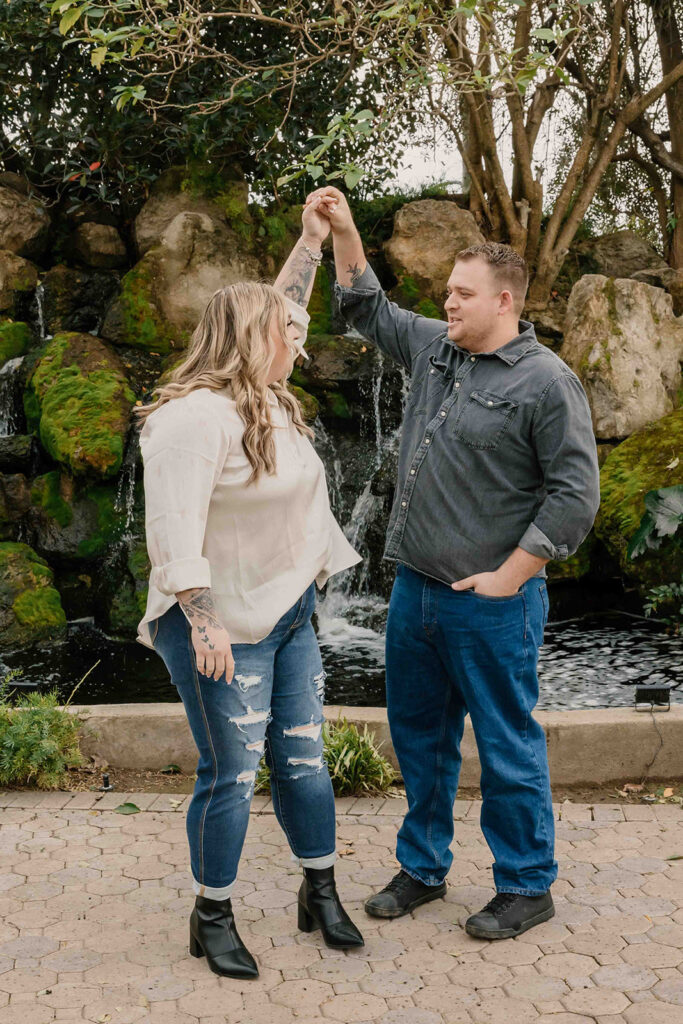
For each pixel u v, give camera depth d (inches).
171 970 101.5
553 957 102.3
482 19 169.8
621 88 397.1
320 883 107.3
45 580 277.0
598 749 145.3
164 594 92.8
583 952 103.0
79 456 287.3
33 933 108.2
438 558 107.6
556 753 145.3
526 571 103.1
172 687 232.2
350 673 243.8
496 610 106.1
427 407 111.2
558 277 402.6
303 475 100.8
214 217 365.7
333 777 142.5
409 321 118.7
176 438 93.4
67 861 124.4
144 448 95.5
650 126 403.9
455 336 107.4
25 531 293.0
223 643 92.8
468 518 106.3
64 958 103.4
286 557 99.6
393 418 334.0
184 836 131.1
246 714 98.7
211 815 100.0
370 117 142.3
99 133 362.3
